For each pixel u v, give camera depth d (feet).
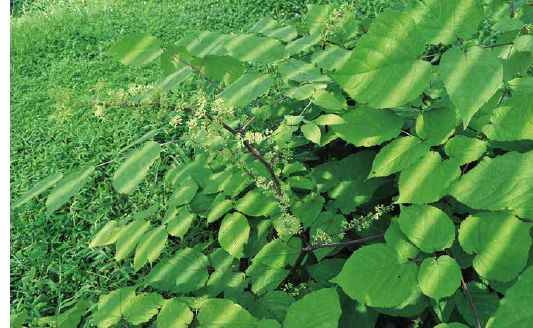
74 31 21.26
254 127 7.97
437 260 4.51
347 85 4.44
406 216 4.75
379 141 5.36
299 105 8.04
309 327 4.13
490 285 4.94
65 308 9.58
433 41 4.39
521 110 4.76
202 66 6.06
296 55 7.92
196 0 22.94
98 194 12.15
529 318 3.33
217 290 6.40
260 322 4.33
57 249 10.97
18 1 28.02
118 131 14.34
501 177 4.29
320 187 7.02
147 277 6.75
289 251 6.41
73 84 17.52
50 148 14.42
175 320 4.73
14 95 17.65
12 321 5.46
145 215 7.43
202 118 6.05
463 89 3.96
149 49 5.45
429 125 5.13
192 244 9.68
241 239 6.59
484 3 6.19
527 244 4.25
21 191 12.97
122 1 23.90
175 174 8.46
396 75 4.36
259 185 6.52
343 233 6.41
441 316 5.02
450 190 4.47
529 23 6.47
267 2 20.98
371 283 4.49
